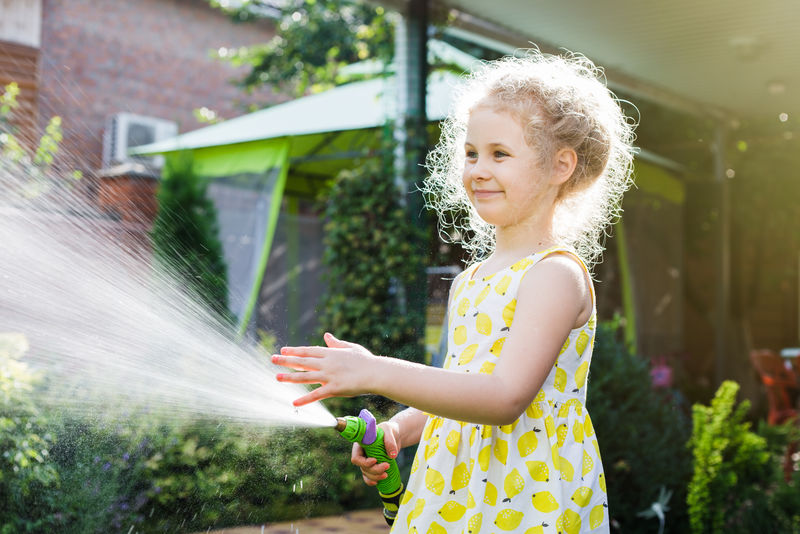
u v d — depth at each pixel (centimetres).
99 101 970
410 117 632
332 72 1166
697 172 1128
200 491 336
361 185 626
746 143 1138
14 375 300
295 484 374
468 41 779
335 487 395
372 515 392
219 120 1097
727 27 653
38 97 872
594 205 197
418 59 633
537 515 155
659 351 932
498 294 165
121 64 998
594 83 183
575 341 166
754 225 1212
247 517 351
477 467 159
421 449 175
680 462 429
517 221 170
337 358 143
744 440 417
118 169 652
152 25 1038
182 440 336
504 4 612
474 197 170
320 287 771
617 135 197
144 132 943
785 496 404
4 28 837
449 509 162
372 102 706
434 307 616
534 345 153
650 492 409
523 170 165
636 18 634
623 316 928
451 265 636
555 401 163
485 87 177
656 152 1123
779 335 1258
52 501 295
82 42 954
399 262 602
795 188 1177
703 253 1131
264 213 645
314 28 1150
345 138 700
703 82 834
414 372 144
